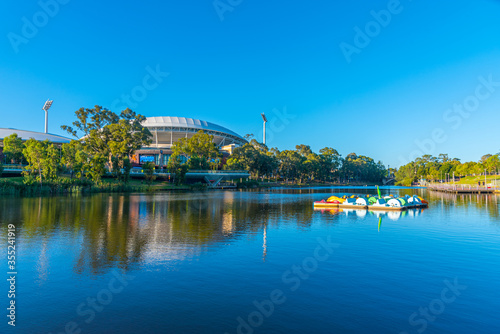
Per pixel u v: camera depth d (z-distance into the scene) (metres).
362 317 8.94
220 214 32.00
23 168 73.88
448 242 18.61
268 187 124.69
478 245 17.81
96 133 91.50
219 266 13.60
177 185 92.88
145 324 8.43
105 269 13.08
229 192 81.12
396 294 10.59
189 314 9.04
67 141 124.12
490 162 125.12
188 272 12.75
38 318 8.74
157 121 162.25
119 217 28.98
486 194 76.31
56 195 59.81
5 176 73.31
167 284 11.38
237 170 114.31
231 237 19.88
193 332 8.04
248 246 17.38
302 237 20.03
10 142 86.94
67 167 73.62
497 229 23.25
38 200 47.56
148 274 12.47
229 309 9.38
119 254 15.46
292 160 150.62
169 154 129.00
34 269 13.05
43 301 9.87
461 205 44.28
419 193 85.25
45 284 11.33
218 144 179.00
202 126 164.50
